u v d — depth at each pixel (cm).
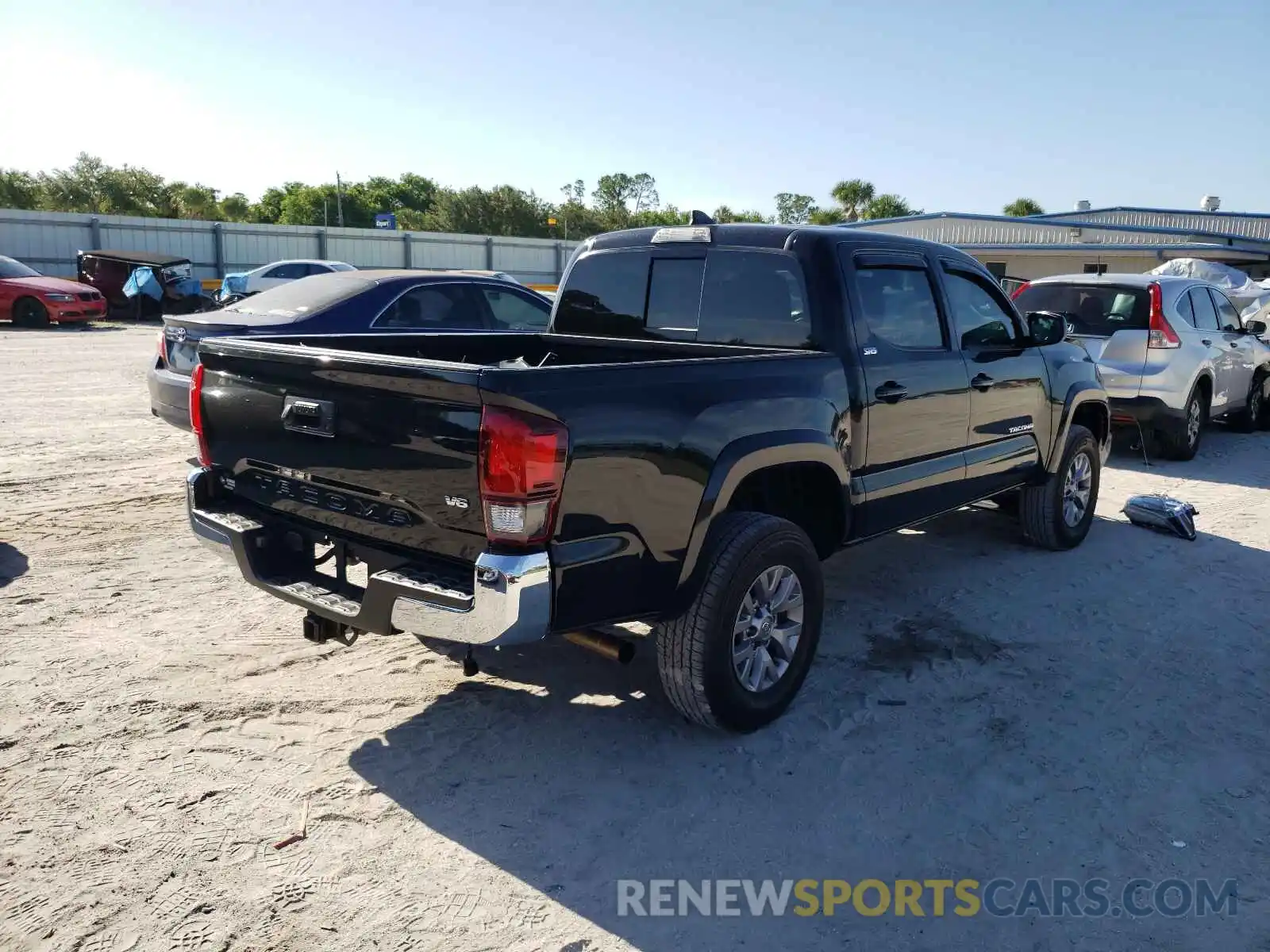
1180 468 913
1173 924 270
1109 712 396
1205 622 498
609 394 303
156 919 262
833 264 418
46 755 343
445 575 301
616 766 347
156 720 370
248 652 434
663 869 291
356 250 3778
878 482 435
